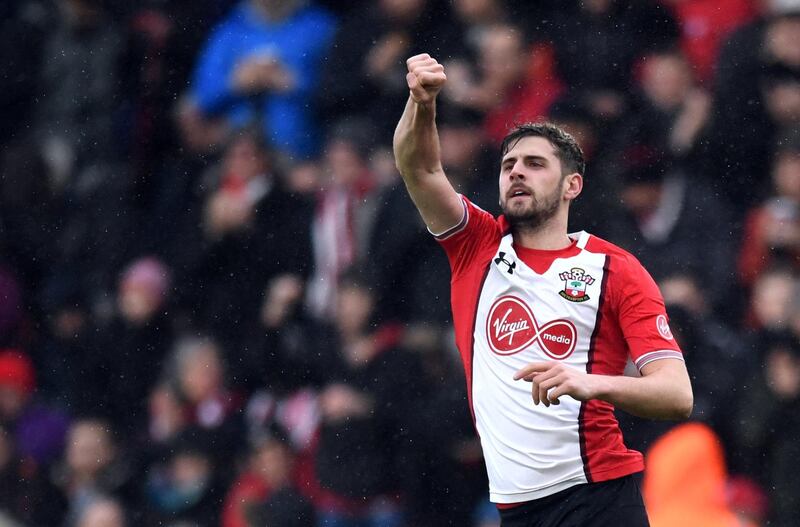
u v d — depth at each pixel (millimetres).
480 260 17500
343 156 32250
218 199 34125
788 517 26531
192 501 30312
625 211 29578
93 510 31484
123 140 38750
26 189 39031
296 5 36281
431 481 28016
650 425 26312
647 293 16938
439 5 34031
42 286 37875
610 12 32656
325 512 28219
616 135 30469
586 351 17000
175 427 31375
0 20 41531
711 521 23172
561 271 17125
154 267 34906
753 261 29188
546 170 17328
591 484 17016
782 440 26812
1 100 39969
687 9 32469
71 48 39875
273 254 33062
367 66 34656
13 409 34844
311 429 29188
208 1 38188
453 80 31484
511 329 17141
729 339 27922
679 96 31219
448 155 30656
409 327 29859
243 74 35875
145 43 38938
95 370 34938
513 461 17125
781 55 30812
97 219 37938
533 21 32656
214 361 31562
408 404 28422
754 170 30391
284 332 31375
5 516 33375
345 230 31797
